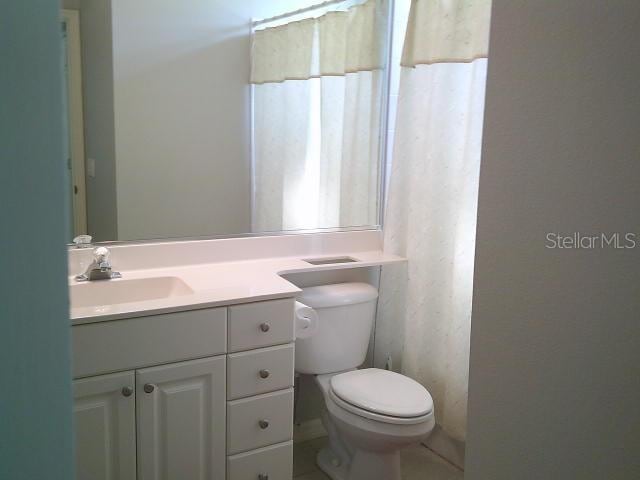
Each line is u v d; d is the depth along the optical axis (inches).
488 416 34.6
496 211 32.9
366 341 92.0
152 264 80.9
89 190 76.5
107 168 77.3
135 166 79.3
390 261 91.7
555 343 30.0
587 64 27.4
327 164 95.3
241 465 69.5
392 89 99.3
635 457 26.5
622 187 26.3
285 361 70.9
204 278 75.8
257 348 68.7
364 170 99.2
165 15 78.6
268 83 87.9
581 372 28.8
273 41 87.2
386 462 79.7
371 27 95.9
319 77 92.4
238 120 86.4
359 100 96.7
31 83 14.1
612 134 26.6
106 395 60.3
